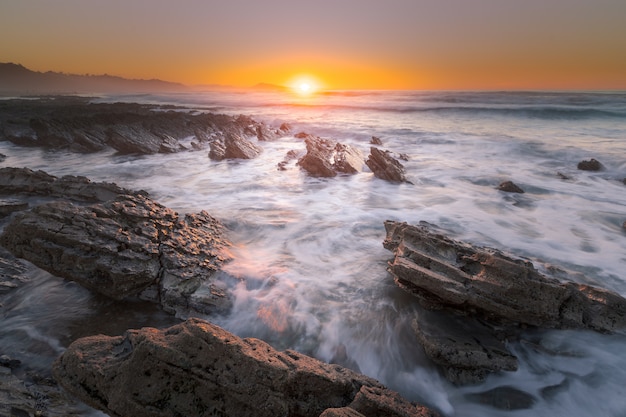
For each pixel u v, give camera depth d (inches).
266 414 193.9
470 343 272.8
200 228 438.3
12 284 353.7
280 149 1273.4
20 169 609.6
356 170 864.3
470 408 245.6
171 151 1148.5
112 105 2714.1
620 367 265.0
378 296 346.6
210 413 195.5
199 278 337.7
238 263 389.1
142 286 328.5
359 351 288.0
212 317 318.3
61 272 326.0
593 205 618.8
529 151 1061.8
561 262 413.1
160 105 3161.9
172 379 199.6
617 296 296.2
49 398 222.7
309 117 2231.8
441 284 291.3
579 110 1765.5
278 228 506.6
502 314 282.8
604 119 1573.6
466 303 290.7
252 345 224.5
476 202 645.3
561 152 1000.2
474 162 980.6
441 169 906.1
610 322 284.5
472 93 3651.6
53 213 345.4
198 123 1716.3
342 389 217.5
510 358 264.5
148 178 823.1
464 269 313.7
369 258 422.3
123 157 1074.1
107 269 312.7
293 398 205.2
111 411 196.5
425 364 275.9
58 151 1152.2
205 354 203.3
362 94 5191.9
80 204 558.6
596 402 246.1
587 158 933.2
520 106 2112.5
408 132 1481.3
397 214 576.1
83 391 206.1
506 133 1364.4
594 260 416.8
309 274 382.3
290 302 335.9
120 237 340.5
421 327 291.6
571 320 283.4
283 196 676.7
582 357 274.8
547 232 504.4
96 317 316.2
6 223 475.8
